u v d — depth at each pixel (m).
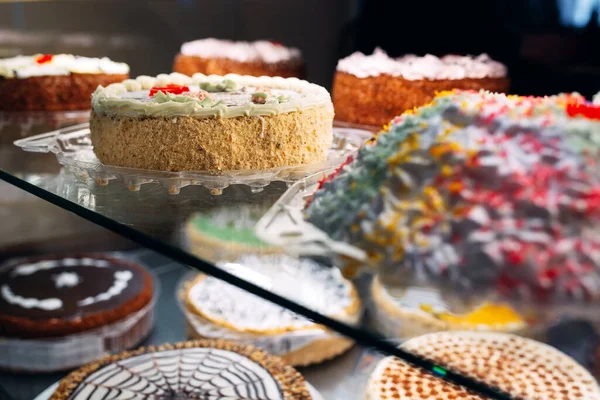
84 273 0.93
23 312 0.83
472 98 0.59
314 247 0.53
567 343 0.46
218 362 0.75
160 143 0.74
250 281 0.50
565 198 0.49
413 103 1.00
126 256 1.01
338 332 0.47
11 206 1.01
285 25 1.29
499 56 1.05
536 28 1.01
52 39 1.46
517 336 0.47
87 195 0.68
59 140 0.89
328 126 0.81
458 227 0.50
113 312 0.83
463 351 0.48
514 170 0.50
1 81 1.13
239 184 0.71
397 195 0.53
